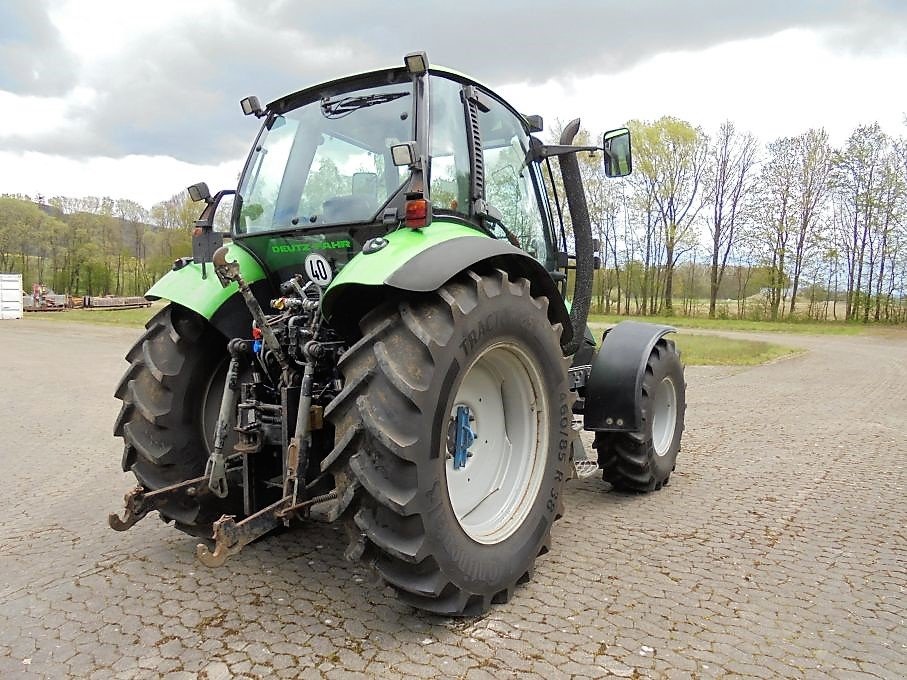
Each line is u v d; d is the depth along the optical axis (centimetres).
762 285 4175
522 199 404
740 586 309
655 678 232
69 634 268
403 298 265
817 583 313
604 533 382
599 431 449
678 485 486
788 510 425
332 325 291
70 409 844
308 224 337
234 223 376
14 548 366
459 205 332
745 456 579
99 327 2488
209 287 337
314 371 291
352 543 257
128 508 304
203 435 345
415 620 276
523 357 308
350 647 254
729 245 4362
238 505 343
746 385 1123
